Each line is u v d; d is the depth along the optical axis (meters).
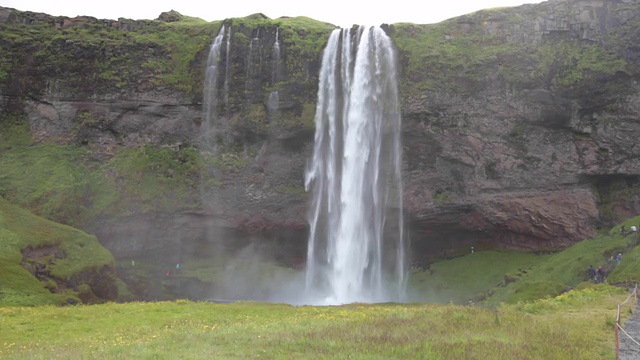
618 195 56.38
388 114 59.97
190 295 56.94
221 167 61.75
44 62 66.69
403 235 60.97
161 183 60.44
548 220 56.50
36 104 66.50
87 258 47.88
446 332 17.45
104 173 61.25
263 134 61.91
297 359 13.87
